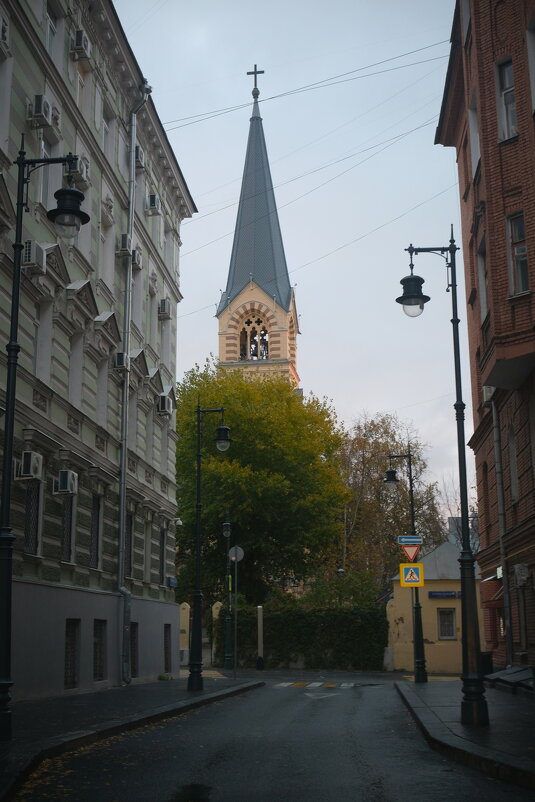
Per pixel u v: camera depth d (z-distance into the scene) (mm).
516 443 24562
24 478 19062
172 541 35656
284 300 96812
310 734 14406
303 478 51344
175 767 10844
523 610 25156
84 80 25500
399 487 63688
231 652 47719
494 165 21766
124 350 28062
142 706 18156
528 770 9430
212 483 49344
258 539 50031
